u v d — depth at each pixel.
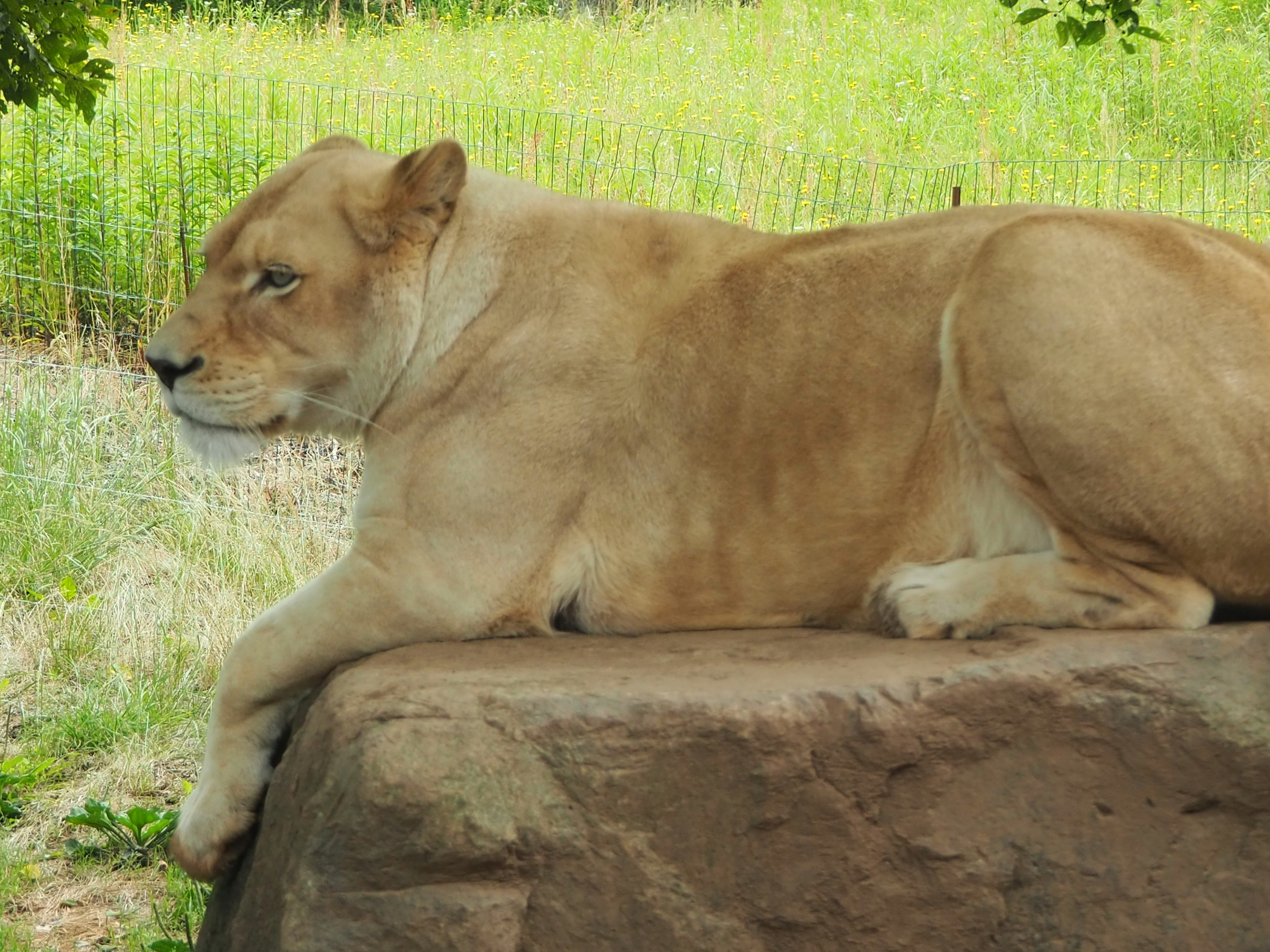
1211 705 6.05
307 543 14.55
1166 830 6.08
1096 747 6.07
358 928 5.90
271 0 36.88
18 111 20.50
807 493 6.88
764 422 6.90
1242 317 6.35
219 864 6.97
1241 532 6.32
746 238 7.45
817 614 7.09
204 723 11.92
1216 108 27.23
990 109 27.36
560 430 6.98
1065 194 23.12
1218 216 22.08
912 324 6.83
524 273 7.24
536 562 7.00
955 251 6.87
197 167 19.28
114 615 13.29
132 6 33.16
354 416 7.37
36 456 15.27
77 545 14.20
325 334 7.18
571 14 36.81
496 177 7.66
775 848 6.02
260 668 6.94
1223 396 6.24
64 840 10.33
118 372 16.86
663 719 5.98
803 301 7.02
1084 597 6.55
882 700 6.00
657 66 30.34
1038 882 6.06
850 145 25.30
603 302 7.18
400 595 6.93
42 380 16.47
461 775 5.91
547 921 5.97
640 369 7.03
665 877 6.00
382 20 35.34
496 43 32.50
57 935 9.16
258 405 7.18
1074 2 12.37
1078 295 6.32
